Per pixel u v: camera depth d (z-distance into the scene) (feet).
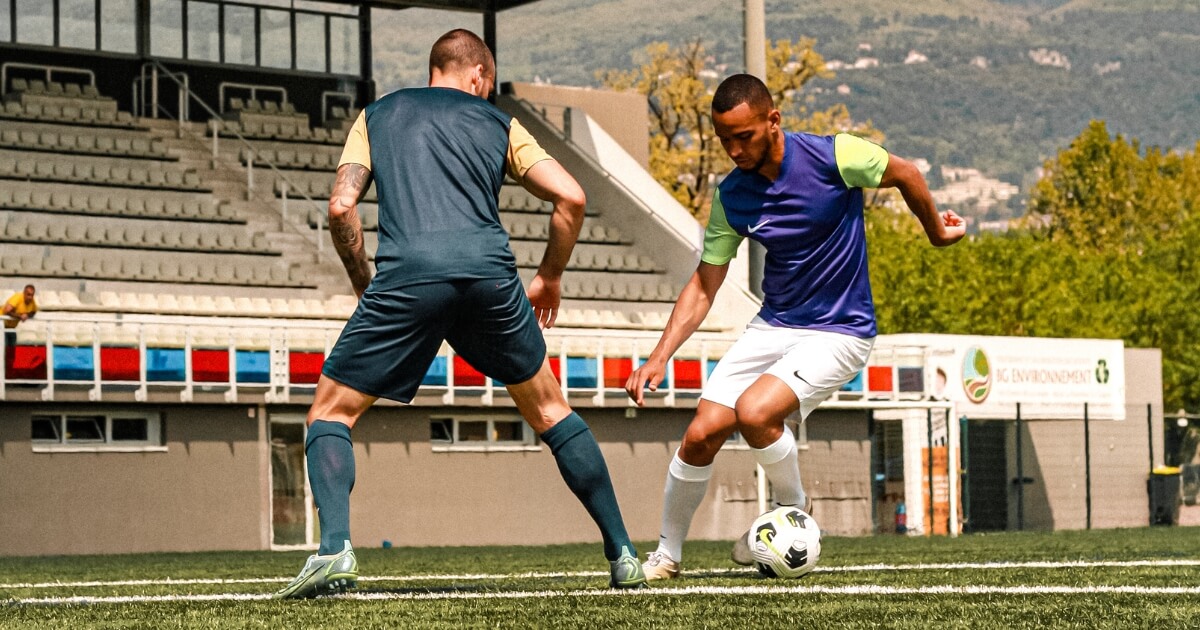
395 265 17.43
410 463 58.80
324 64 85.05
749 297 74.74
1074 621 14.75
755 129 21.12
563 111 88.07
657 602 16.92
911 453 74.38
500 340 17.89
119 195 71.46
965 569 24.75
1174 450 96.84
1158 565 26.22
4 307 51.19
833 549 39.70
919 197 21.83
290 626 14.58
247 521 55.31
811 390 21.86
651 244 82.33
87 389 52.21
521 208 82.38
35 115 74.33
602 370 63.05
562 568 30.01
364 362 17.72
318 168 79.82
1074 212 198.39
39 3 77.20
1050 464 91.30
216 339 54.65
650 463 64.64
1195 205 197.26
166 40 80.28
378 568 31.53
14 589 23.70
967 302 135.85
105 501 52.65
